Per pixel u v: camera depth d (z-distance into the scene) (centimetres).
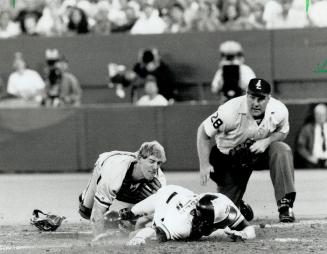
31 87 5700
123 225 2816
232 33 5622
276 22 5897
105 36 5744
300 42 5572
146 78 5397
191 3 6138
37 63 5816
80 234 2939
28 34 6184
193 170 5103
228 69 5062
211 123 2959
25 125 5275
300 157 4994
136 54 5712
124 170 2573
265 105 2884
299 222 3102
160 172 2800
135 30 5994
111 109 5175
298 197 3872
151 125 5134
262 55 5609
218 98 5638
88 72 5778
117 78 5722
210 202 2489
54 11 6291
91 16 6344
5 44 5803
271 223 3091
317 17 5834
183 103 5122
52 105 5575
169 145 5116
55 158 5266
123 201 2775
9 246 2684
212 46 5638
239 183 3120
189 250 2470
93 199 2794
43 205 3822
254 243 2611
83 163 5241
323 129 4953
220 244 2584
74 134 5241
